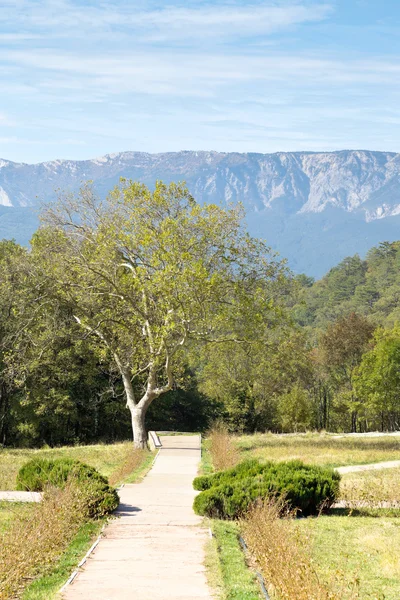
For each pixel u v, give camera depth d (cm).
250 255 3347
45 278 3719
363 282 19212
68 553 1236
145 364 3966
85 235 3603
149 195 3366
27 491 1942
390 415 7238
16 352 4206
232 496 1645
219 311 3319
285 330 3497
